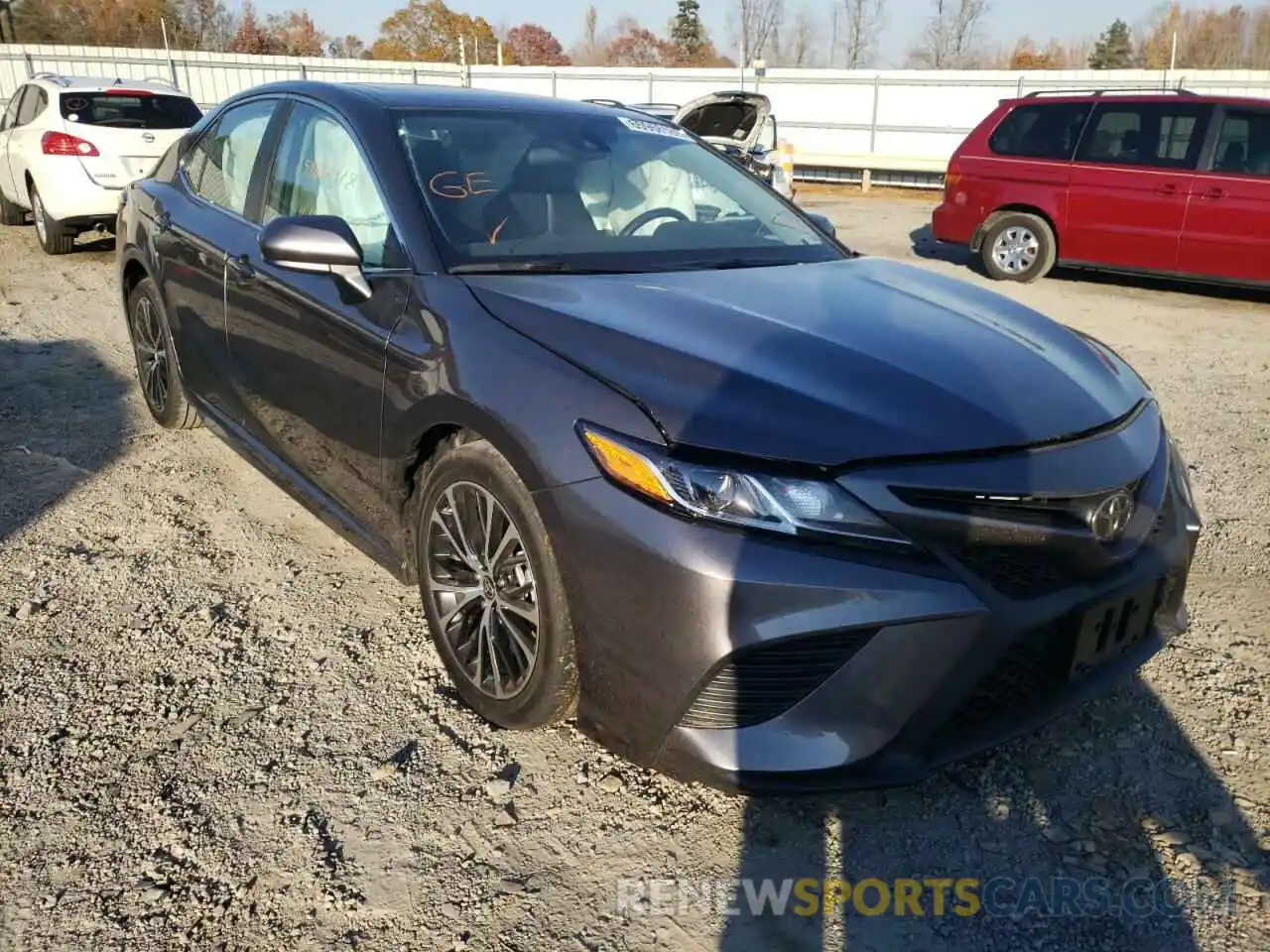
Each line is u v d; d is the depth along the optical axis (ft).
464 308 8.54
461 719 8.93
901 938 6.76
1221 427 17.46
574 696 7.82
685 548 6.63
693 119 41.83
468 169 10.33
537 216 10.10
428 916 6.84
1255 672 9.80
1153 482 7.92
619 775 8.25
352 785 8.06
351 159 10.47
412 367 8.67
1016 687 7.18
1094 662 7.52
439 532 8.82
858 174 63.05
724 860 7.41
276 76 70.23
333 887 7.06
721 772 6.81
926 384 7.50
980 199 32.19
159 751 8.39
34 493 13.32
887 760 6.82
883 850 7.52
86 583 11.07
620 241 10.21
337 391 9.77
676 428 6.89
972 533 6.78
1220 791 8.16
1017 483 6.88
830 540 6.61
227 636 10.14
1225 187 27.94
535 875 7.23
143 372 15.58
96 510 12.91
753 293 9.14
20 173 31.07
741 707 6.78
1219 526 13.29
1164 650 10.19
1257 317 27.32
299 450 10.98
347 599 10.95
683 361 7.46
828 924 6.86
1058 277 33.76
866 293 9.53
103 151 29.25
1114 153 29.76
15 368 18.78
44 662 9.55
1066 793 8.11
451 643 8.86
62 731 8.59
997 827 7.75
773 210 11.95
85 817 7.63
